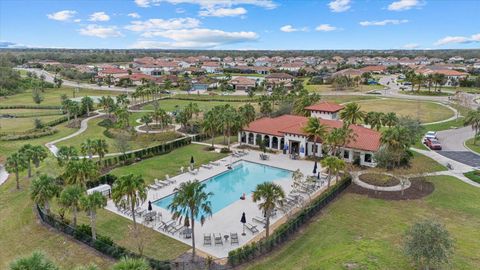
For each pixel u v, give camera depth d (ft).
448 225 115.96
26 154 163.84
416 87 502.38
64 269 97.55
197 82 564.30
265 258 100.48
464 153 198.59
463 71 638.53
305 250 103.71
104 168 180.86
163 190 150.92
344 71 637.30
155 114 257.96
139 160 195.72
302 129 197.36
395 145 159.02
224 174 176.04
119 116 269.85
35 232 117.29
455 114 313.12
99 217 126.11
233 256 96.43
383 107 356.59
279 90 388.16
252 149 217.56
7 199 147.13
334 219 123.03
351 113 212.64
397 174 159.02
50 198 118.83
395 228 114.93
